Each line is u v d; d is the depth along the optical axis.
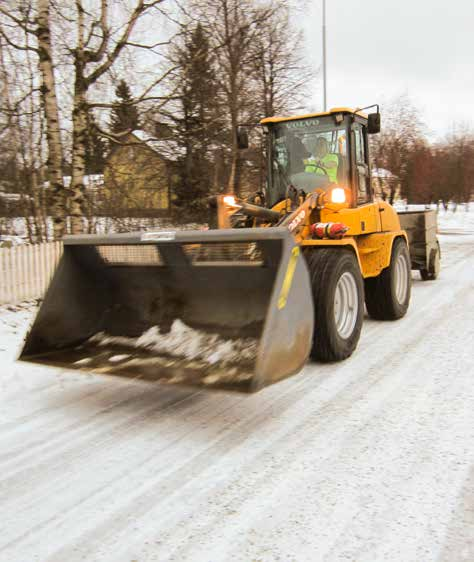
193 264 4.04
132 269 4.32
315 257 4.81
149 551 2.31
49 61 8.51
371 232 5.99
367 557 2.24
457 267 11.56
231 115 16.05
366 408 3.82
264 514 2.56
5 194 12.02
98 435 3.49
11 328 6.41
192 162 18.06
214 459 3.12
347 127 5.70
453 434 3.37
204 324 4.09
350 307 5.08
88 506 2.66
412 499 2.65
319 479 2.87
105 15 8.95
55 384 4.51
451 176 38.94
